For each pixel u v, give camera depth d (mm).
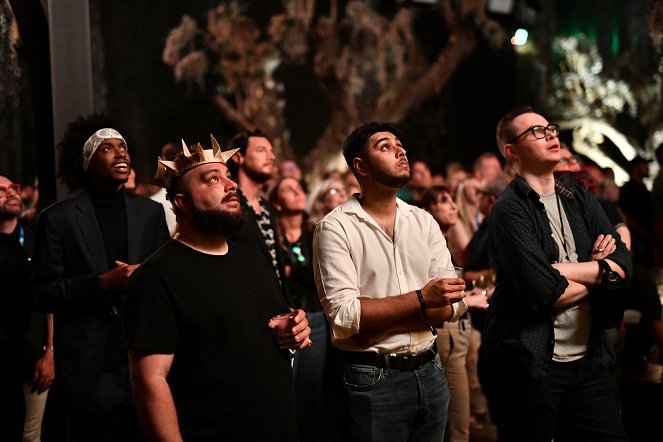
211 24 13883
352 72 13930
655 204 7039
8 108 5941
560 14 13406
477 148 16078
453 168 8984
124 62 14516
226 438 2479
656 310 4371
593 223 3537
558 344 3377
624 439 3398
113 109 14469
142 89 14594
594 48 13016
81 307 3381
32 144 6289
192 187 2592
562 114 13297
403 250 3145
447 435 4391
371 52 13984
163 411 2406
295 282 5027
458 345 4379
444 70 13945
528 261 3295
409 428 3094
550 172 3553
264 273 2730
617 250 3438
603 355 3412
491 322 3502
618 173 12461
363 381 3018
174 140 14680
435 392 3100
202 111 14766
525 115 3566
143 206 3707
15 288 3818
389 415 3025
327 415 5137
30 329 4328
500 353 3422
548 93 13680
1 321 3785
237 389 2498
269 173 4477
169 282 2480
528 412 3367
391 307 2949
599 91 12844
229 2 15062
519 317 3396
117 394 3400
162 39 14680
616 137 12664
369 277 3109
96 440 3422
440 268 3002
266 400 2539
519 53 14492
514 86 15211
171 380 2518
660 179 7047
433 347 3164
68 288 3352
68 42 3957
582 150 12812
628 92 12320
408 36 14727
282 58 14961
